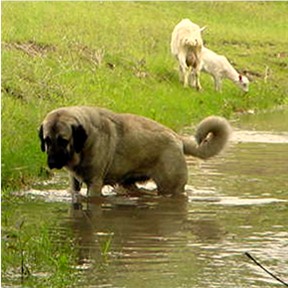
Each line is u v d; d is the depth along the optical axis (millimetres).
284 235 12078
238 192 14922
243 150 19406
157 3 42656
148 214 13312
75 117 14039
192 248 11375
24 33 27438
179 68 30031
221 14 45469
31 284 9750
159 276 10148
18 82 20656
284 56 39562
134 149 14508
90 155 14219
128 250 11242
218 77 31141
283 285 9859
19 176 15086
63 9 33688
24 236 11523
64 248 11188
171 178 14625
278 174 16562
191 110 26031
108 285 9781
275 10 48531
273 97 32188
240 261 10812
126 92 25312
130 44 32281
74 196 14430
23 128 17156
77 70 25047
